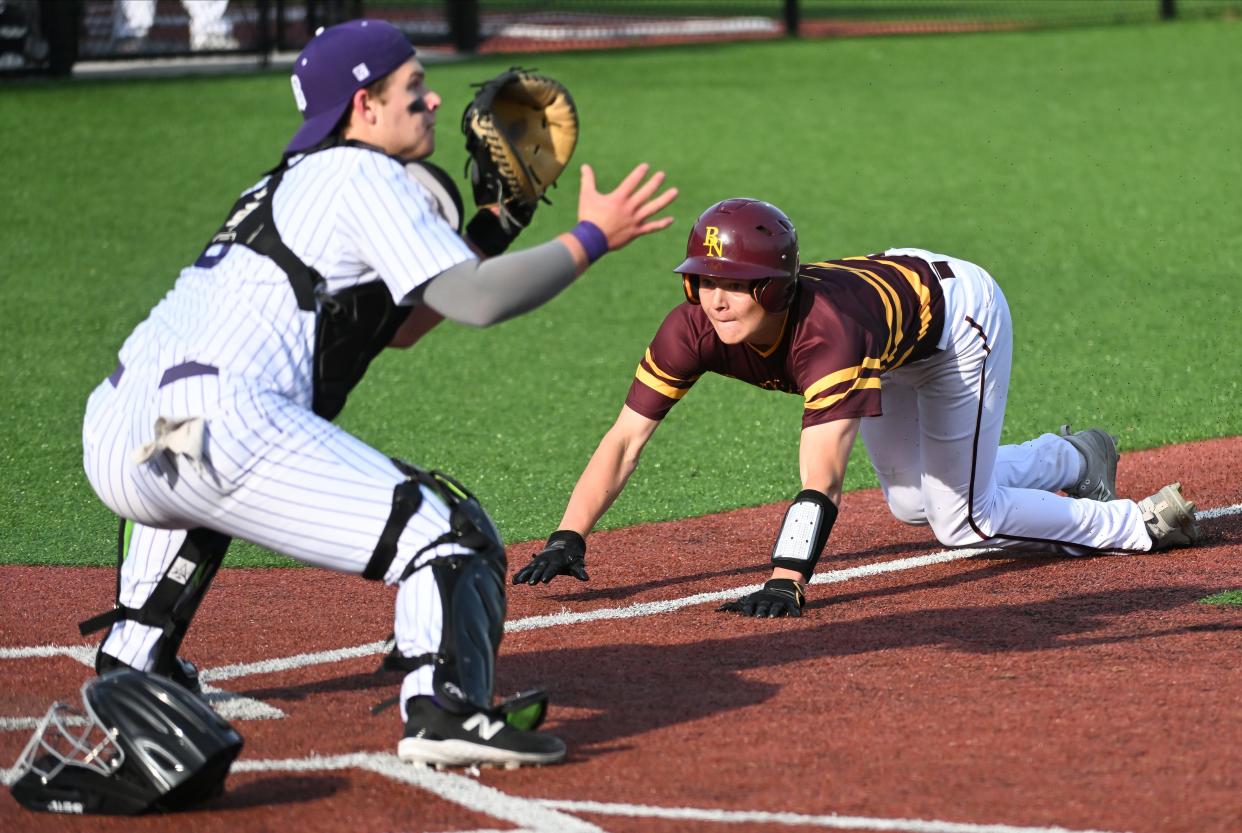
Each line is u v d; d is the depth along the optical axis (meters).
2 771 13.12
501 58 75.44
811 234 43.34
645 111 61.25
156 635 13.60
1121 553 19.75
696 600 18.23
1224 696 14.31
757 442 26.31
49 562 20.31
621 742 13.48
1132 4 96.69
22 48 65.44
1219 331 33.72
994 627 16.75
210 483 11.99
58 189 47.72
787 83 68.31
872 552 20.38
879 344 16.19
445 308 11.84
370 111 12.56
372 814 12.05
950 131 57.91
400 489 12.20
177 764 11.83
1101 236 43.19
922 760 12.94
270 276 12.09
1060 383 29.94
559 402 29.02
